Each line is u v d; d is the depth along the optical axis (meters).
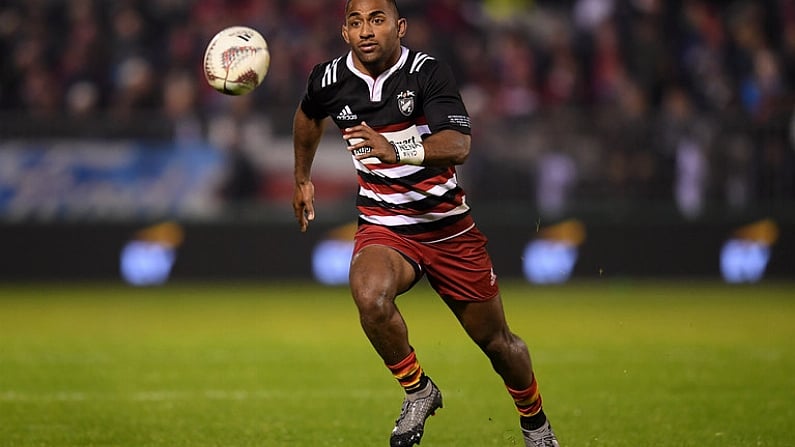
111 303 52.88
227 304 52.59
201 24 68.38
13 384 29.67
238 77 19.52
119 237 60.88
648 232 62.59
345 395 28.06
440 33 71.00
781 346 37.47
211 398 27.59
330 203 61.19
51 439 22.50
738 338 39.75
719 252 62.69
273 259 61.53
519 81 68.19
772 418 24.69
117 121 60.22
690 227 62.56
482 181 61.97
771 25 71.69
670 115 62.44
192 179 60.78
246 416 25.17
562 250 62.47
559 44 70.00
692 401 26.98
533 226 62.22
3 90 65.19
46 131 59.81
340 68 19.52
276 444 22.20
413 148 17.77
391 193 19.27
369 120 19.33
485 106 65.88
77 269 60.94
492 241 62.16
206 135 60.62
